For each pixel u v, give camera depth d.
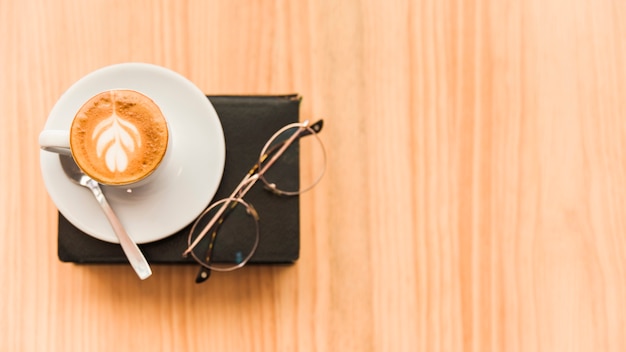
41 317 1.02
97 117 0.95
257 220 1.00
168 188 0.98
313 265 1.03
